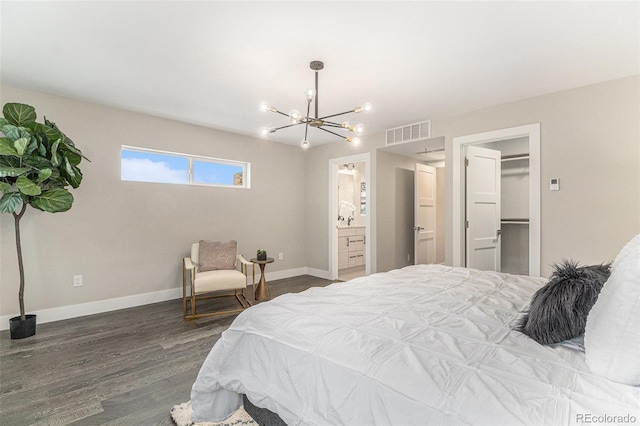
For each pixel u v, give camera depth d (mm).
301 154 5578
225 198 4543
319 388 1045
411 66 2531
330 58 2406
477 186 3811
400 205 5156
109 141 3514
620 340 839
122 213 3621
